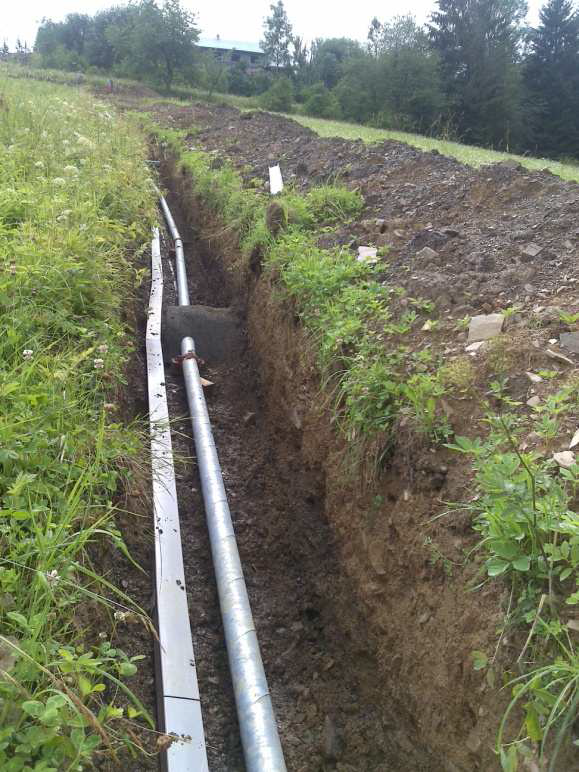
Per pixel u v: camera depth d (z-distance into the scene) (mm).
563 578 2186
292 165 9242
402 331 3916
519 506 2365
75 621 2381
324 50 62375
